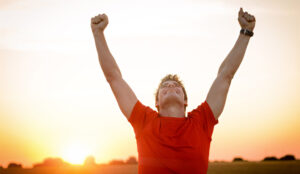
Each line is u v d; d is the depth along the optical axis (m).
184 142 2.44
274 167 14.04
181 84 3.20
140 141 2.54
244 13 2.93
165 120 2.55
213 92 2.71
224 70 2.78
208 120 2.61
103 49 2.79
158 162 2.42
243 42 2.86
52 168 17.69
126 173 14.80
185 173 2.40
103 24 2.87
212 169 14.45
